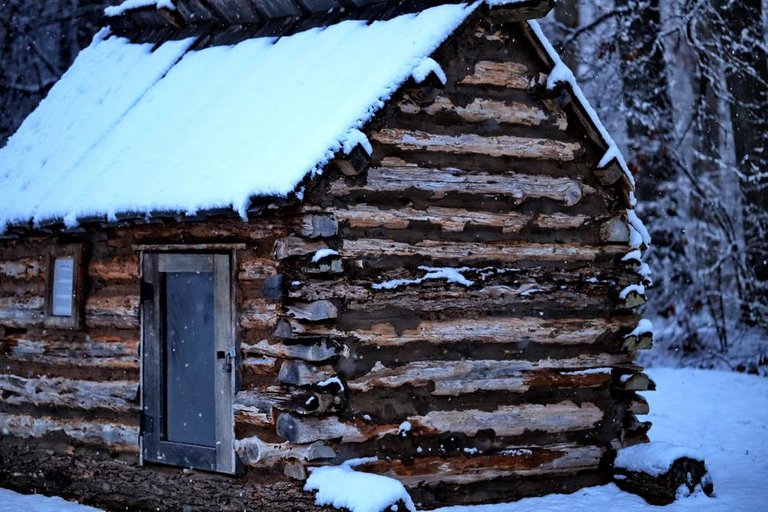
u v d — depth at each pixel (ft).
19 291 36.27
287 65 32.12
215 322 29.01
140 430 31.37
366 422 27.78
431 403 29.07
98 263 33.09
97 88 39.52
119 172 32.48
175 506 30.25
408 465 28.55
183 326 30.42
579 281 31.71
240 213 26.63
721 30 74.74
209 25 38.29
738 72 73.26
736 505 29.66
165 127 33.42
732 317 70.74
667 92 73.15
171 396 30.76
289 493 26.96
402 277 28.58
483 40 30.25
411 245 28.84
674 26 72.90
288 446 27.04
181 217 28.50
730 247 70.44
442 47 28.91
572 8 73.51
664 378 59.67
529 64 30.96
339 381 27.02
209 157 29.73
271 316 27.45
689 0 73.00
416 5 30.76
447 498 29.37
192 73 35.83
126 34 42.06
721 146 74.08
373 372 28.02
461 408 29.55
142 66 38.68
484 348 29.99
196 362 30.04
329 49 31.37
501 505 29.73
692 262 70.74
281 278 26.94
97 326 33.12
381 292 28.22
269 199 26.45
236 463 28.35
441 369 29.07
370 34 30.78
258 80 32.45
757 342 67.77
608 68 72.28
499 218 30.37
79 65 42.16
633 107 72.28
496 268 30.32
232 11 36.96
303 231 27.04
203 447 29.43
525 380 30.50
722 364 66.18
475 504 29.71
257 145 28.76
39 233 35.29
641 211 71.31
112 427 32.48
